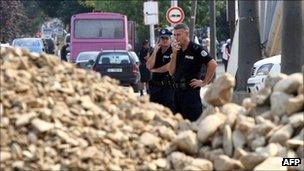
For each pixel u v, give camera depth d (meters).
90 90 17.17
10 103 16.03
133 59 66.44
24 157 15.22
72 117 16.09
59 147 15.41
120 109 17.09
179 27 23.28
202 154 16.22
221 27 132.88
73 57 84.44
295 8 31.17
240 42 42.16
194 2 73.94
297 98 16.55
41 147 15.38
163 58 24.84
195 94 23.45
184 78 23.39
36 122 15.64
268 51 55.22
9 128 15.58
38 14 190.00
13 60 17.03
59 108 16.17
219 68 88.06
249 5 41.78
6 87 16.30
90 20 84.94
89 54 72.75
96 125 16.23
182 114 23.56
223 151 16.12
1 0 146.25
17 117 15.73
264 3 58.50
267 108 17.20
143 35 109.75
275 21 54.47
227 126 16.28
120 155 15.78
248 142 16.23
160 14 103.44
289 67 31.20
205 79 23.38
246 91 40.88
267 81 17.44
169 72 23.83
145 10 72.12
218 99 17.53
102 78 18.28
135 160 15.90
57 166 15.18
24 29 171.75
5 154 15.18
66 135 15.62
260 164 15.45
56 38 164.25
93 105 16.67
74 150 15.37
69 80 17.28
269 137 16.19
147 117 17.03
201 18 107.62
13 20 147.38
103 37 84.88
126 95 17.72
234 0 62.19
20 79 16.55
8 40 147.00
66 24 175.12
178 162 15.75
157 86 24.89
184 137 16.14
